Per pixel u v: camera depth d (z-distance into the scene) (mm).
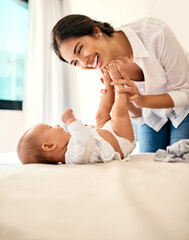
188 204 464
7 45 2637
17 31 2742
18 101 2688
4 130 2512
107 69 1153
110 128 1068
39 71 2785
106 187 540
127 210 414
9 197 489
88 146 948
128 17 2793
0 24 2578
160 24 1214
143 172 675
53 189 535
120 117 1055
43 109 2801
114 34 1246
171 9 2465
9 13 2668
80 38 1075
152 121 1462
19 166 861
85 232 358
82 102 3195
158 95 1222
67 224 382
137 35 1232
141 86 1457
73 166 842
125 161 946
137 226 363
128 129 1060
